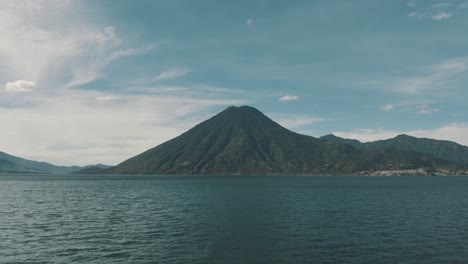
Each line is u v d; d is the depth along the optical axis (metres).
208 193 141.38
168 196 126.69
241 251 43.16
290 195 128.75
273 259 39.66
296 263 38.16
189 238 50.66
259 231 55.66
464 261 38.91
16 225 62.59
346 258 40.09
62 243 48.06
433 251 43.06
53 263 38.81
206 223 63.66
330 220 66.62
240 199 112.12
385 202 101.19
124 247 45.59
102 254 42.31
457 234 53.22
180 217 71.56
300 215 73.44
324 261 38.94
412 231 55.66
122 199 115.12
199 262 38.69
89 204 98.62
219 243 47.38
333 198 115.12
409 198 115.38
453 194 134.12
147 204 97.94
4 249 44.72
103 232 55.69
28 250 44.25
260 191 153.25
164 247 45.44
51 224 63.69
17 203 101.50
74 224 63.62
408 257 40.47
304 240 48.94
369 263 38.16
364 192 145.62
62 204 98.75
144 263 38.56
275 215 73.50
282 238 50.28
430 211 80.44
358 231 55.50
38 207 91.00
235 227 59.41
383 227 59.16
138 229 58.19
